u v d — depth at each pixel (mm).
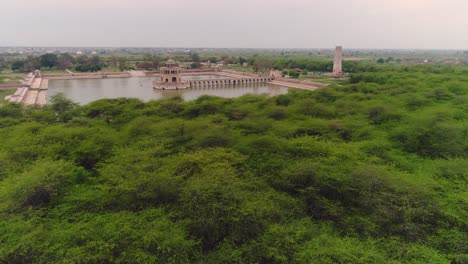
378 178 23250
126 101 56094
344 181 23656
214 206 19797
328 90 66750
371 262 16375
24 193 21094
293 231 18906
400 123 41562
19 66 182125
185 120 43844
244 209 19703
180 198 21719
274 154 28953
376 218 20516
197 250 18547
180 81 142500
